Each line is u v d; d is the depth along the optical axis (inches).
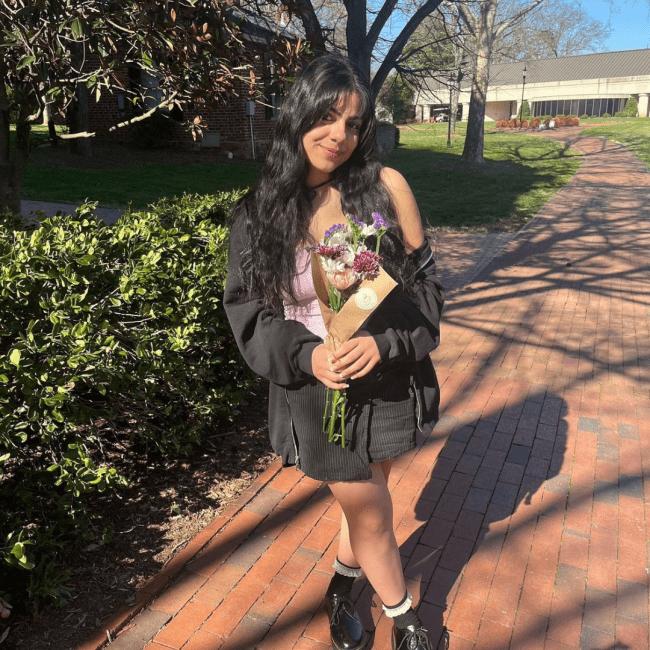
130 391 117.5
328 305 65.4
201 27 138.6
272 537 113.3
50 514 110.9
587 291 293.1
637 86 2410.2
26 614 93.9
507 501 124.6
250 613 95.5
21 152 172.4
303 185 70.3
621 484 131.0
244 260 72.0
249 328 72.1
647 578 103.3
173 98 149.4
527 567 105.7
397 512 120.8
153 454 139.9
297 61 151.6
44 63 147.9
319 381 71.9
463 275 327.9
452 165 939.3
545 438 150.3
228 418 152.6
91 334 104.7
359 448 72.1
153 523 117.0
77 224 137.1
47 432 99.0
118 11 138.4
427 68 435.5
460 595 99.4
